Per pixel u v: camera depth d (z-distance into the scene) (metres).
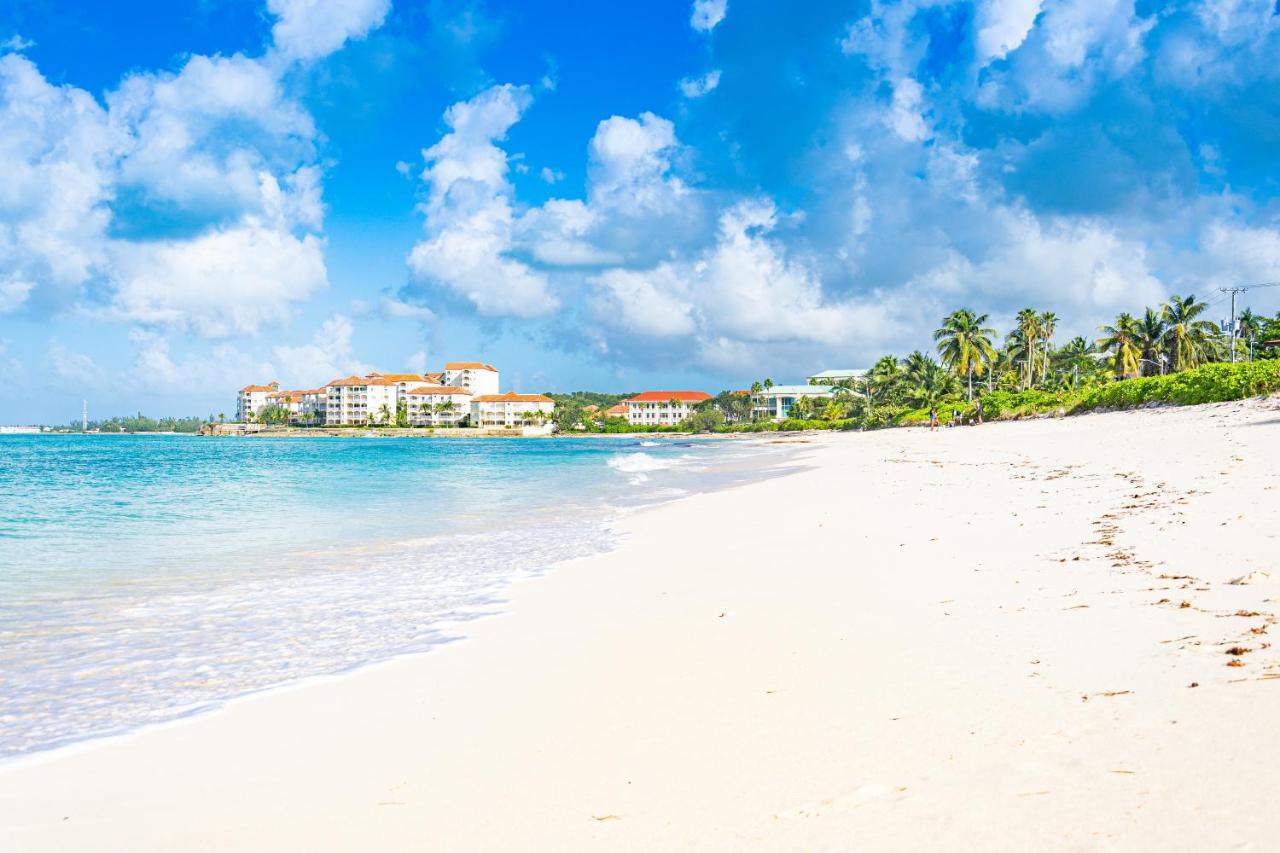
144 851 4.48
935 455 38.00
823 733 5.22
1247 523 10.53
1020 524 13.42
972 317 108.25
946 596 8.89
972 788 4.12
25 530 19.88
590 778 4.95
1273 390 44.22
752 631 8.33
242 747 6.09
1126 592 7.95
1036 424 63.16
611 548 15.82
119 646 9.23
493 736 5.93
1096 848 3.38
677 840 3.99
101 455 87.75
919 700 5.61
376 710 6.81
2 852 4.53
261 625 10.16
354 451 103.62
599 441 168.50
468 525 20.22
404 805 4.82
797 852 3.71
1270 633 5.96
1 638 9.61
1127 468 20.48
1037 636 6.84
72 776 5.66
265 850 4.36
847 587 10.02
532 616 10.21
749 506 21.28
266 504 26.50
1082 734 4.59
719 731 5.52
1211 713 4.61
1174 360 94.19
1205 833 3.36
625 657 7.82
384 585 12.62
